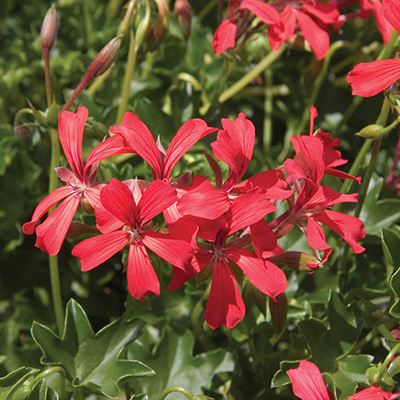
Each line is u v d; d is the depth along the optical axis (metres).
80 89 0.73
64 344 0.72
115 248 0.66
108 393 0.71
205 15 0.92
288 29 0.75
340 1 0.79
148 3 0.77
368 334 0.74
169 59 0.86
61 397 0.71
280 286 0.66
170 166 0.67
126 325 0.72
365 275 0.77
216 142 0.67
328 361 0.72
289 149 0.83
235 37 0.77
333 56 0.90
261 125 0.89
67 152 0.68
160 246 0.65
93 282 0.83
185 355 0.75
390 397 0.68
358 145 0.87
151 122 0.80
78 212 0.77
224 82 0.81
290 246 0.78
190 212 0.65
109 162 0.78
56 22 0.73
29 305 0.82
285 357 0.74
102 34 0.88
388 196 0.81
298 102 0.87
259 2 0.74
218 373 0.75
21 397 0.69
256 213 0.66
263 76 0.89
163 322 0.77
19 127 0.76
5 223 0.83
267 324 0.74
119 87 0.85
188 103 0.81
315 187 0.68
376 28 0.83
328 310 0.73
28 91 0.87
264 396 0.75
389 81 0.67
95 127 0.73
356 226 0.68
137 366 0.71
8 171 0.83
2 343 0.77
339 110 0.89
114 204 0.65
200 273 0.67
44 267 0.84
